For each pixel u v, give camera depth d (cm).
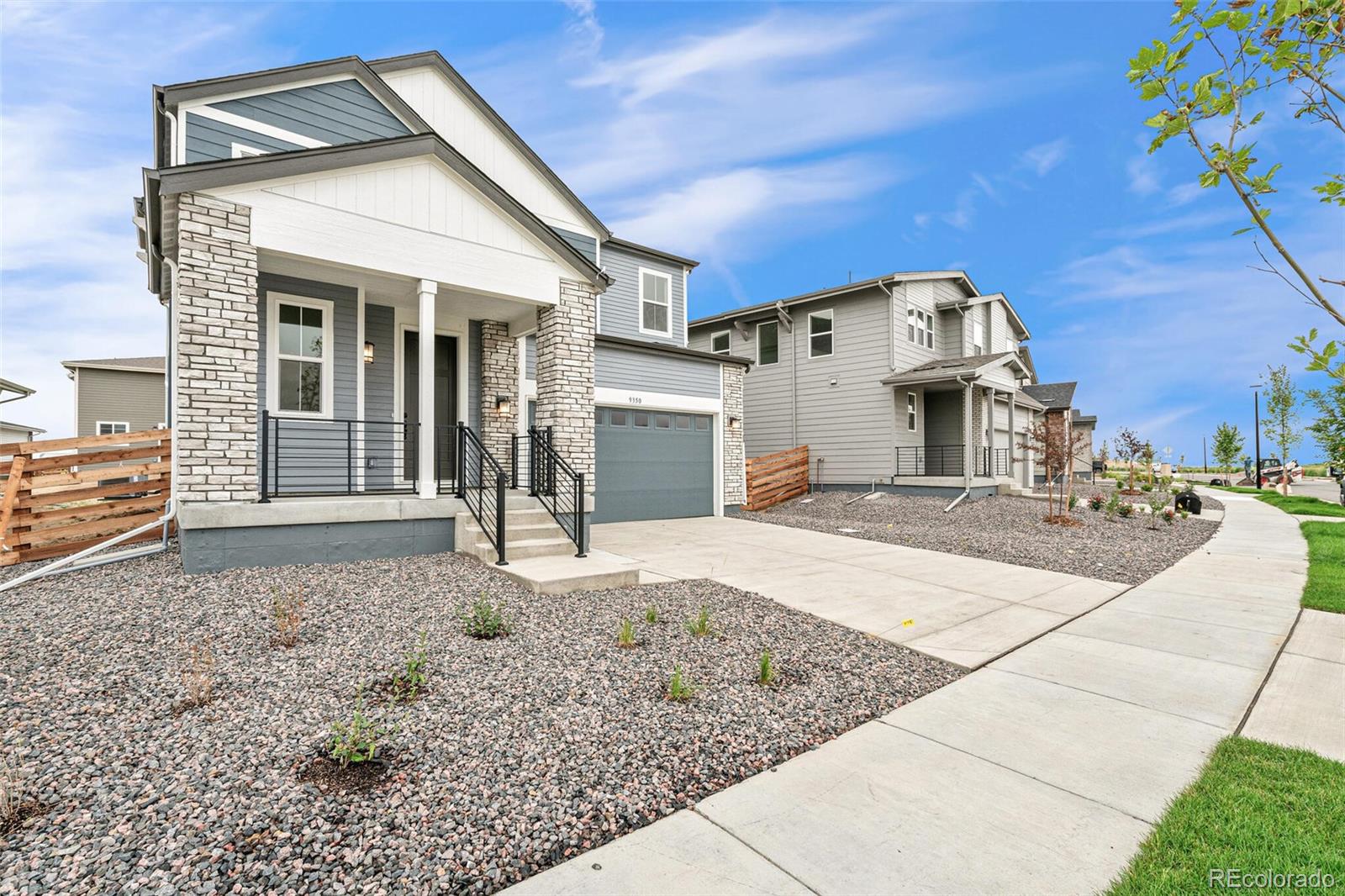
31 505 685
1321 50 179
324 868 222
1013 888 223
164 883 211
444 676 397
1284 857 236
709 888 221
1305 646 519
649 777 296
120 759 286
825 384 1864
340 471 848
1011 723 372
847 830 259
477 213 786
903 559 915
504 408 1001
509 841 244
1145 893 218
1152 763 321
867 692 417
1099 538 1120
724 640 504
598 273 888
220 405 609
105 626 449
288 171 646
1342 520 1343
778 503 1727
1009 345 2386
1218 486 3077
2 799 241
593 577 635
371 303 892
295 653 420
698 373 1445
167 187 586
